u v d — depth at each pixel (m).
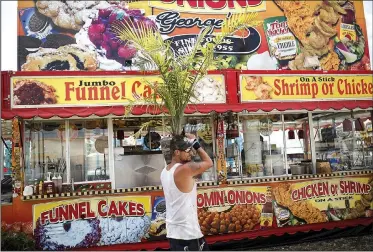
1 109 5.82
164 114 6.38
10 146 7.71
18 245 6.07
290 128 7.84
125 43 8.08
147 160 7.07
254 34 8.66
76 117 6.63
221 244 6.84
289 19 8.90
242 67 8.50
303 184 7.38
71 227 6.36
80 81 6.15
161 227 6.65
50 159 6.81
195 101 6.44
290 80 6.95
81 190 6.66
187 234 3.87
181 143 4.08
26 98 5.93
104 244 6.44
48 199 6.32
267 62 8.66
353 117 8.26
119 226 6.52
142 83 6.36
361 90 7.35
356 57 9.20
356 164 8.17
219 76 6.62
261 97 6.75
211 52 6.05
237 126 7.39
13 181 6.29
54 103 6.02
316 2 9.13
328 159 7.99
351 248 6.78
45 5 7.93
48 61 7.80
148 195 6.68
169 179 3.96
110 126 7.01
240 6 8.72
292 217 7.23
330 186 7.54
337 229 7.47
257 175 7.48
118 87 6.28
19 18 7.82
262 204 7.10
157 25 8.30
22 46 7.75
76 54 7.91
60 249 6.28
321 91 7.10
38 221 6.25
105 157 6.98
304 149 7.87
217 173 7.06
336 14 9.22
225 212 6.90
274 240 7.11
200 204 6.82
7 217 6.20
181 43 8.34
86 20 8.04
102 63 7.97
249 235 7.00
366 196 7.74
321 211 7.41
